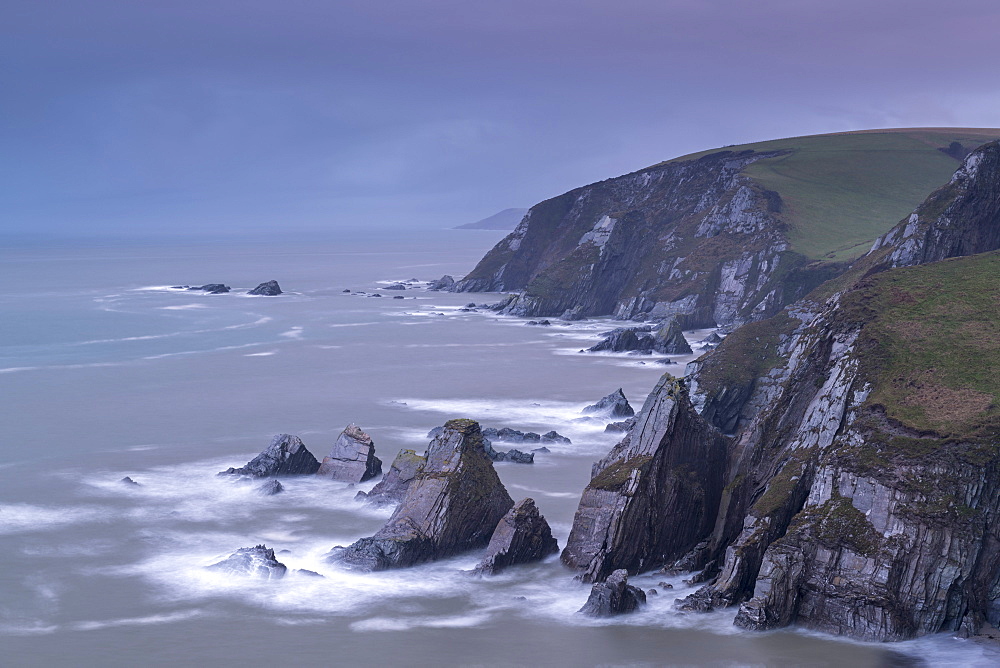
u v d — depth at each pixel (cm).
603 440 10150
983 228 11238
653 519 6631
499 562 6562
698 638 5547
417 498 6931
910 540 5638
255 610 5969
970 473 5738
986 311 7212
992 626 5597
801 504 6419
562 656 5297
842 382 6831
